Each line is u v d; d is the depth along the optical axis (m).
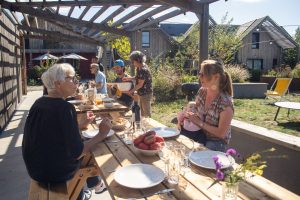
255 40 26.95
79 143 2.03
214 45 16.27
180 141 2.60
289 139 3.04
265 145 3.29
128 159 2.15
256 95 11.98
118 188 1.69
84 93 5.51
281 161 3.09
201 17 4.64
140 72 5.20
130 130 2.86
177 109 8.91
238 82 12.95
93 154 2.27
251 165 1.44
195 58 15.15
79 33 11.58
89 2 5.79
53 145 1.98
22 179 3.85
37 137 1.98
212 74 2.67
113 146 2.46
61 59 4.56
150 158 2.17
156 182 1.71
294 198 1.58
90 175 2.75
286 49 27.31
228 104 2.65
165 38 24.77
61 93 2.09
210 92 2.84
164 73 11.37
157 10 6.28
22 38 13.00
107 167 2.00
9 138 5.88
